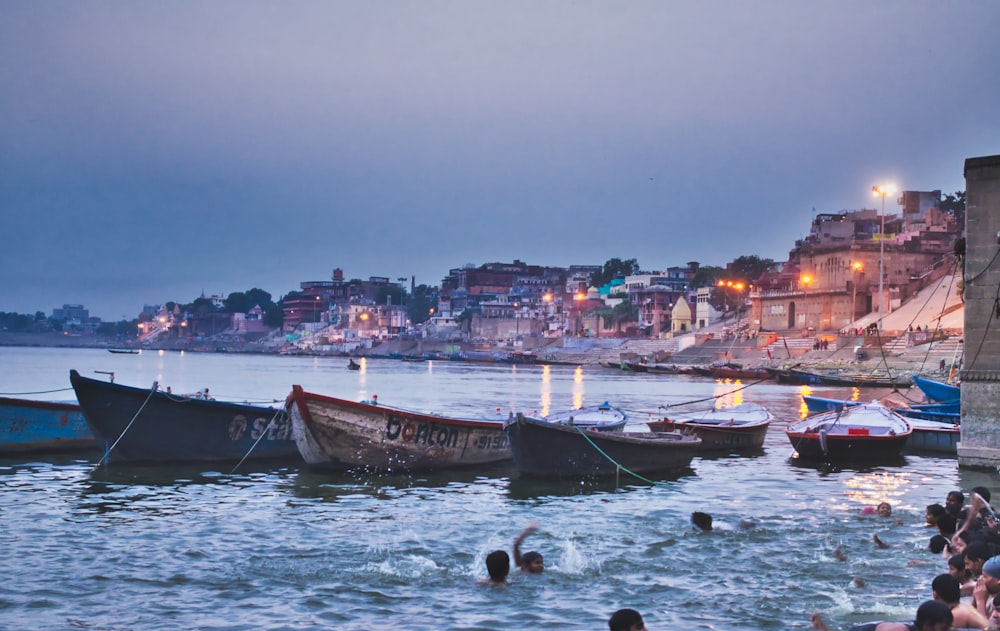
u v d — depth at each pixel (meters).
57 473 23.50
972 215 23.38
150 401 24.09
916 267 110.00
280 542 16.38
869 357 86.94
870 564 14.77
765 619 12.12
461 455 24.56
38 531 17.11
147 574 14.18
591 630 11.69
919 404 38.38
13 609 12.47
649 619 12.09
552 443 22.61
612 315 170.75
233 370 120.25
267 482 22.59
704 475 24.61
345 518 18.50
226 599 12.96
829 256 112.31
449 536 16.91
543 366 142.25
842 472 25.30
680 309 151.50
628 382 85.00
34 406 26.16
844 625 11.84
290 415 23.95
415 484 22.47
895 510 19.45
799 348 103.44
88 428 27.14
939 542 15.49
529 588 13.48
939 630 9.01
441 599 12.97
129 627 11.80
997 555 11.95
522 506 19.88
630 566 14.66
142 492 21.17
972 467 23.98
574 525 17.86
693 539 16.55
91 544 16.11
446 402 55.62
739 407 35.41
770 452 29.70
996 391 23.52
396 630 11.70
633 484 22.84
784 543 16.25
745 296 151.12
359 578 14.00
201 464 24.75
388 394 64.62
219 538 16.66
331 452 23.11
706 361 116.31
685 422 29.95
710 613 12.34
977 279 23.48
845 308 108.88
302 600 12.92
